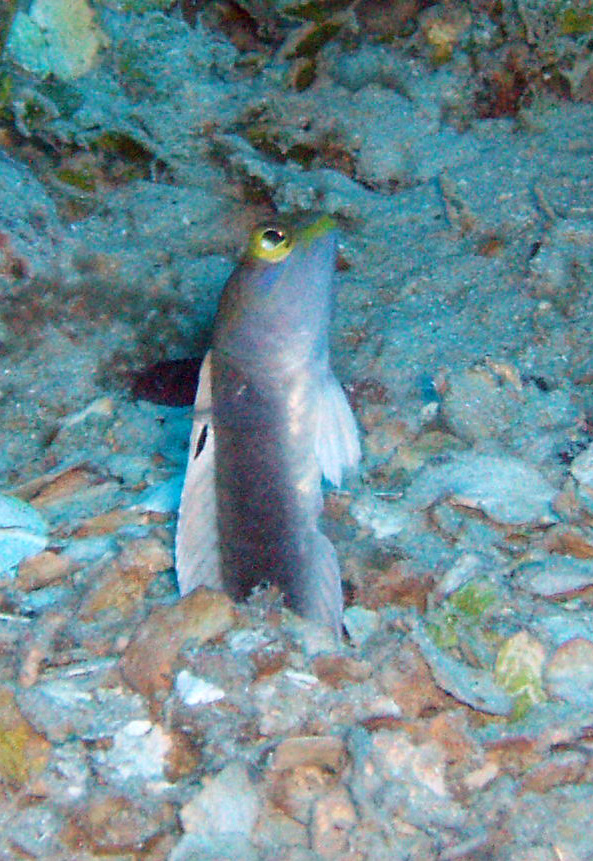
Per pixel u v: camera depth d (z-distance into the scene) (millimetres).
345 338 360
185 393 358
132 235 399
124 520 306
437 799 243
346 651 263
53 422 352
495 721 252
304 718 252
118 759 251
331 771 249
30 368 361
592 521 284
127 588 282
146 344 367
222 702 254
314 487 270
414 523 291
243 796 245
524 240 376
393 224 407
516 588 271
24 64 388
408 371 341
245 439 264
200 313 373
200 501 266
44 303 365
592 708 251
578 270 353
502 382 322
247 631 263
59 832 245
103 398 356
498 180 406
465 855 239
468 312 358
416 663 257
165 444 340
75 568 292
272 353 262
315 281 262
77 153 405
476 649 261
